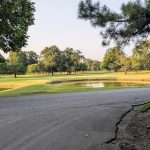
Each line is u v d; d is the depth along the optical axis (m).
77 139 9.32
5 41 27.47
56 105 17.16
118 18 12.05
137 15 11.69
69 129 10.73
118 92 26.59
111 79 72.06
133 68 103.50
